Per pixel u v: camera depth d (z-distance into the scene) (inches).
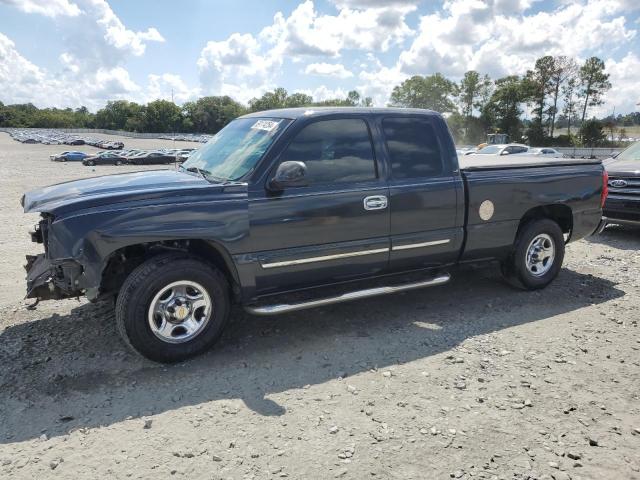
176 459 113.3
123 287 149.4
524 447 118.0
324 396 139.6
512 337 178.4
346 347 170.2
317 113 173.2
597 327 187.5
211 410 132.6
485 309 205.2
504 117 3304.6
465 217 198.7
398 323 190.9
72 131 5295.3
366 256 180.5
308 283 175.2
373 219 178.1
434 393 141.3
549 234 223.0
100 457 113.8
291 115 174.6
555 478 108.0
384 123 183.9
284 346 170.9
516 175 209.6
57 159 1961.1
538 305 209.9
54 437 120.9
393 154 183.8
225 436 121.6
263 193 161.0
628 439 121.5
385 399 138.1
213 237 153.9
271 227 161.9
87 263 142.9
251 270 162.2
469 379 148.9
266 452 115.6
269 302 176.1
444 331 183.3
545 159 236.1
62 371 151.8
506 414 131.2
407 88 4284.0
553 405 135.6
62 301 208.7
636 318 196.1
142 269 149.5
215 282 158.7
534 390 143.0
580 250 310.2
